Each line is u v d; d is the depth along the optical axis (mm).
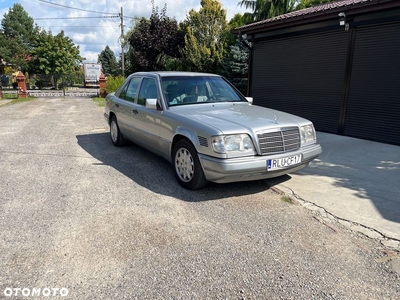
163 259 2486
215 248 2660
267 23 8945
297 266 2436
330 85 8125
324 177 4520
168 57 21438
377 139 7191
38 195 3732
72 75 38375
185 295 2094
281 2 18156
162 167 4938
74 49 40625
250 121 3779
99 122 9648
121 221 3102
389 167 5023
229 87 5383
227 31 18859
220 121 3744
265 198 3764
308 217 3283
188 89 4863
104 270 2338
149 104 4367
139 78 5504
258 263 2461
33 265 2381
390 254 2625
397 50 6605
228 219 3201
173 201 3617
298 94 9117
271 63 9930
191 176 3887
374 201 3686
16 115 11195
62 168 4809
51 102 17406
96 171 4688
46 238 2764
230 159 3439
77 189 3943
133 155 5660
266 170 3576
